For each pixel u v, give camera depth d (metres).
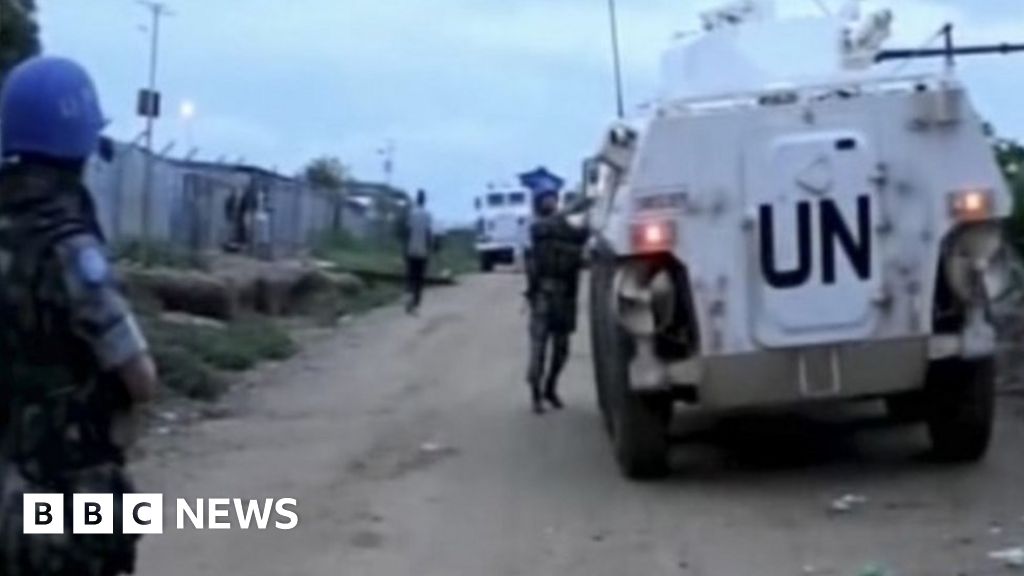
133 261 30.83
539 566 11.05
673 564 10.95
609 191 14.73
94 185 29.81
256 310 32.47
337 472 14.70
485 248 61.84
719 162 13.06
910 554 10.92
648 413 13.52
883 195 13.05
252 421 18.08
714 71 14.56
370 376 22.59
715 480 13.73
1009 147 20.52
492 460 15.16
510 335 28.59
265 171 46.03
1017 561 10.58
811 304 13.02
